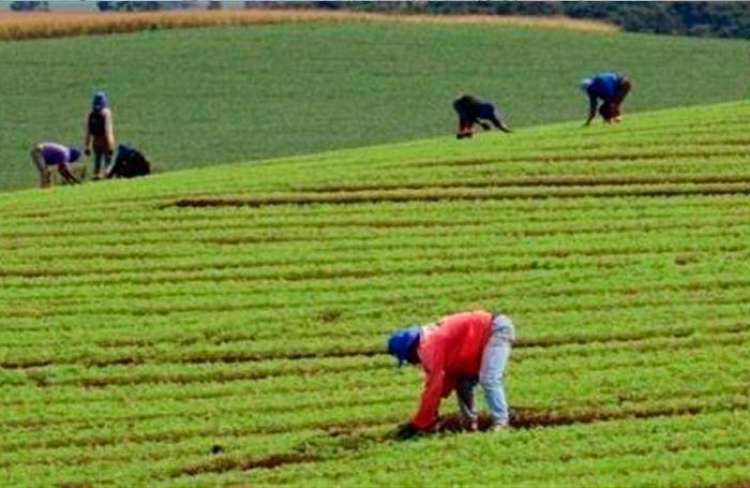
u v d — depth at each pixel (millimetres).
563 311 75250
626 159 96688
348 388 68125
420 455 60125
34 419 66000
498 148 101125
